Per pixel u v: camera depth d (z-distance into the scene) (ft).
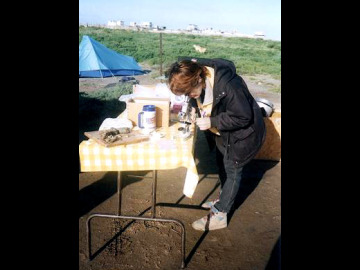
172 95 9.74
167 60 65.92
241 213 10.23
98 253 8.09
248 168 13.83
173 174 13.15
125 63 41.68
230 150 8.02
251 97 7.82
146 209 10.28
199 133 19.45
